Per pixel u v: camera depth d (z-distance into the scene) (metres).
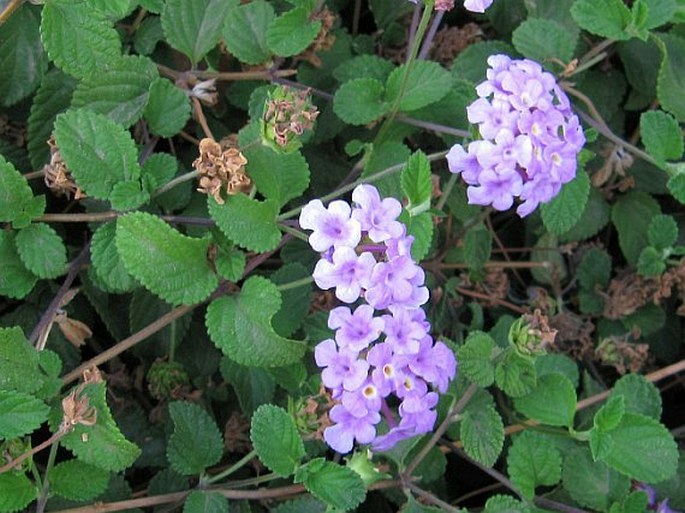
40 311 0.21
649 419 0.20
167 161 0.20
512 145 0.19
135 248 0.18
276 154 0.20
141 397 0.22
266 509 0.21
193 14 0.22
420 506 0.20
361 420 0.17
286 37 0.22
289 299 0.21
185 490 0.20
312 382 0.20
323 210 0.17
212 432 0.19
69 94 0.21
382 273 0.17
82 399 0.17
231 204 0.19
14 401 0.17
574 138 0.20
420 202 0.19
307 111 0.19
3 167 0.19
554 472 0.20
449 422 0.20
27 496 0.17
